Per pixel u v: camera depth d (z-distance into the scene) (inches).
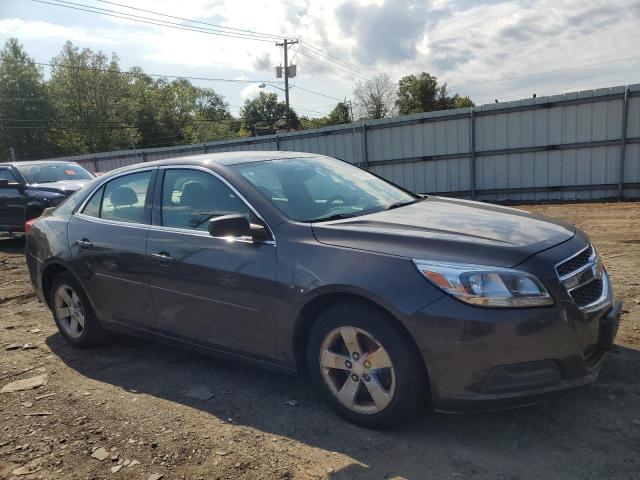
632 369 146.1
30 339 204.2
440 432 122.7
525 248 116.6
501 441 117.9
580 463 108.3
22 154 1952.5
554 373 110.6
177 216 157.9
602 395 133.9
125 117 2333.9
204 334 150.9
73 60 2161.7
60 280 191.2
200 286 147.3
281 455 118.2
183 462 117.7
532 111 619.5
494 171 653.9
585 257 126.5
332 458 115.8
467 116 655.1
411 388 116.6
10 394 156.5
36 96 1951.3
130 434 130.6
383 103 2539.4
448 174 683.4
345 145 746.2
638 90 560.1
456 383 111.5
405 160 705.0
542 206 577.3
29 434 133.3
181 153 922.7
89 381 164.1
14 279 310.2
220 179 151.3
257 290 135.2
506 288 109.2
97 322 184.5
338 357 127.0
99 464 118.9
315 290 124.8
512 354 108.2
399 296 114.2
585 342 114.7
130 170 177.3
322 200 153.0
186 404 145.0
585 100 588.1
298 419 133.2
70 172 459.5
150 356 182.2
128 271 165.2
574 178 611.5
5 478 115.6
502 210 153.8
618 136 579.5
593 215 473.1
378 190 171.8
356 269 120.4
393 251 120.0
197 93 3718.0
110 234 172.2
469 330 108.7
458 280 111.0
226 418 136.0
